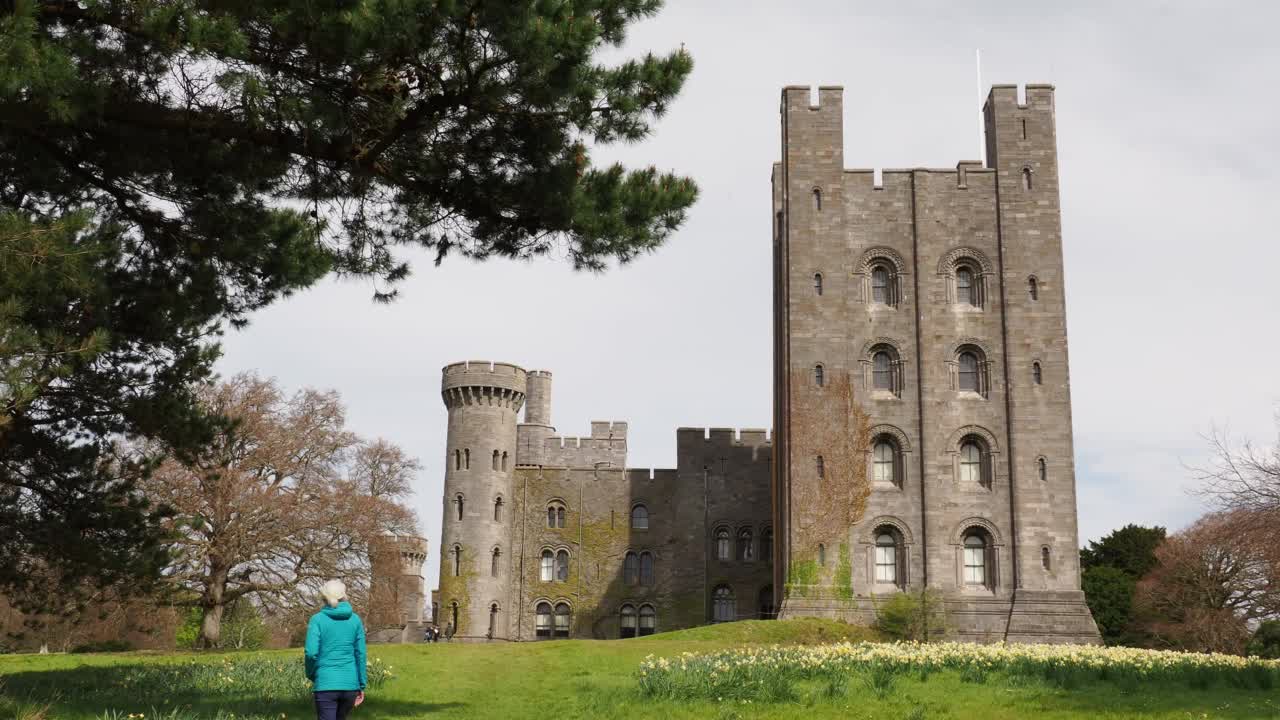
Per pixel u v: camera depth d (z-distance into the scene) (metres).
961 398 56.06
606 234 20.48
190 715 17.45
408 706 22.16
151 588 27.91
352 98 19.30
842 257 57.44
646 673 24.28
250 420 55.28
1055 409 55.78
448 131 20.05
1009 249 57.31
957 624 53.62
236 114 19.14
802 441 55.94
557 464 87.31
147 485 50.25
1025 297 56.88
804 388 56.31
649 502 81.38
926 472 55.31
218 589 54.41
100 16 17.36
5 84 15.43
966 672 24.55
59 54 16.16
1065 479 55.06
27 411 23.97
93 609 46.75
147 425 25.00
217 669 27.05
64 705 19.70
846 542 54.81
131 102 18.80
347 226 22.55
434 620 99.62
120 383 24.72
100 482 25.86
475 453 80.44
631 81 19.38
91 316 20.62
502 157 20.41
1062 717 18.81
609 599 80.12
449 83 18.61
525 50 17.56
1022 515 54.72
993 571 54.44
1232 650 68.06
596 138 20.09
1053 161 58.12
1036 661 26.38
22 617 58.78
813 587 54.41
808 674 24.50
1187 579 72.06
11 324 17.08
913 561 54.59
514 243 21.81
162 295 22.28
